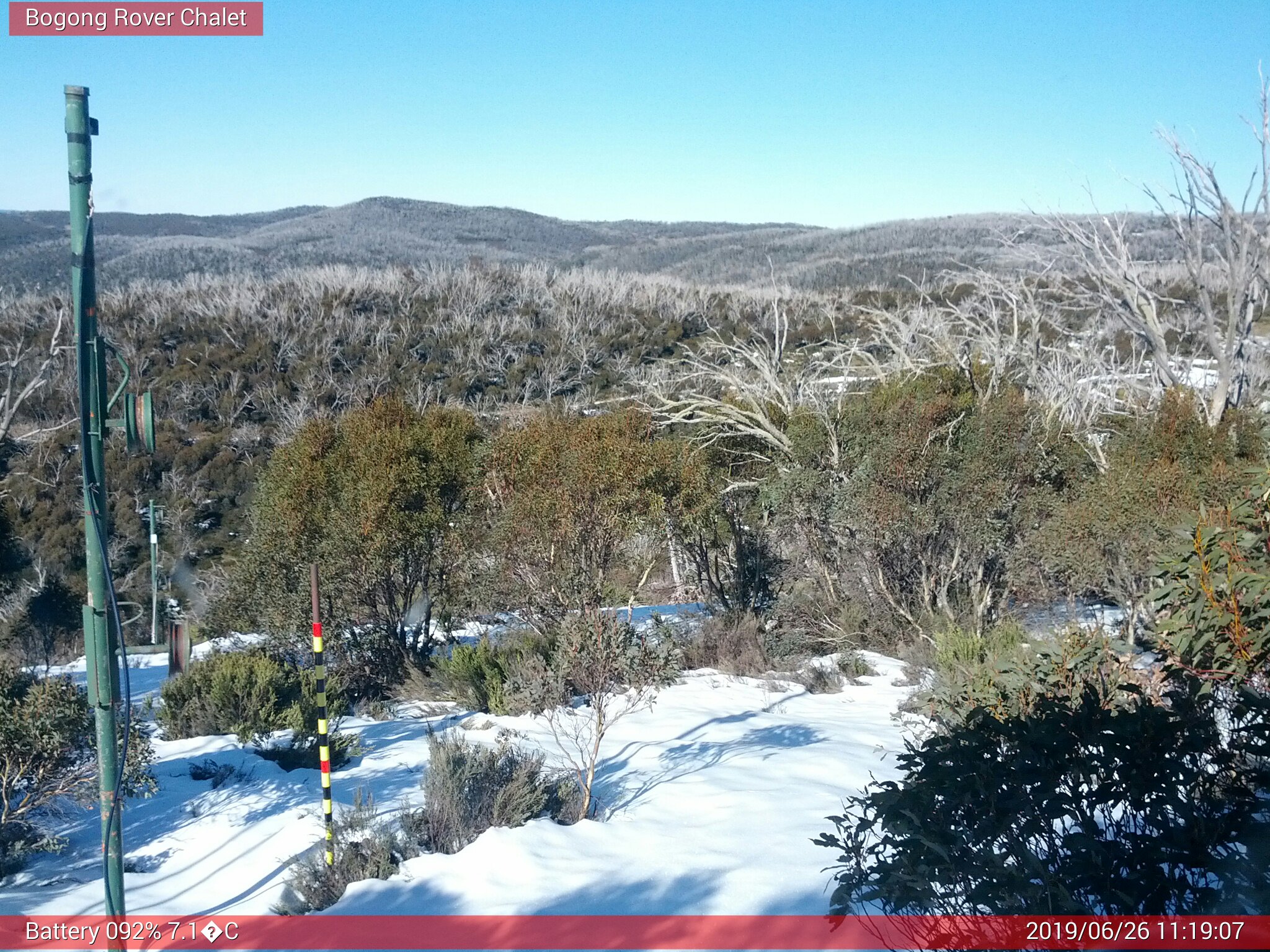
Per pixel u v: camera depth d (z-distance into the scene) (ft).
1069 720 12.93
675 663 28.17
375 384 162.81
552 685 35.24
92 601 15.93
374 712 38.58
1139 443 49.67
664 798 24.62
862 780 25.71
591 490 43.21
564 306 210.18
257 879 19.98
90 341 15.43
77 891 19.33
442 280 237.86
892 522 49.06
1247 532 13.33
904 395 55.11
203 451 133.80
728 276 369.91
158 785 23.61
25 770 20.51
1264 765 12.57
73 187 15.21
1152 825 12.39
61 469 121.80
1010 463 49.26
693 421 61.31
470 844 21.09
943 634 42.27
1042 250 68.33
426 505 45.19
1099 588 38.63
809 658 48.44
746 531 57.88
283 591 42.83
